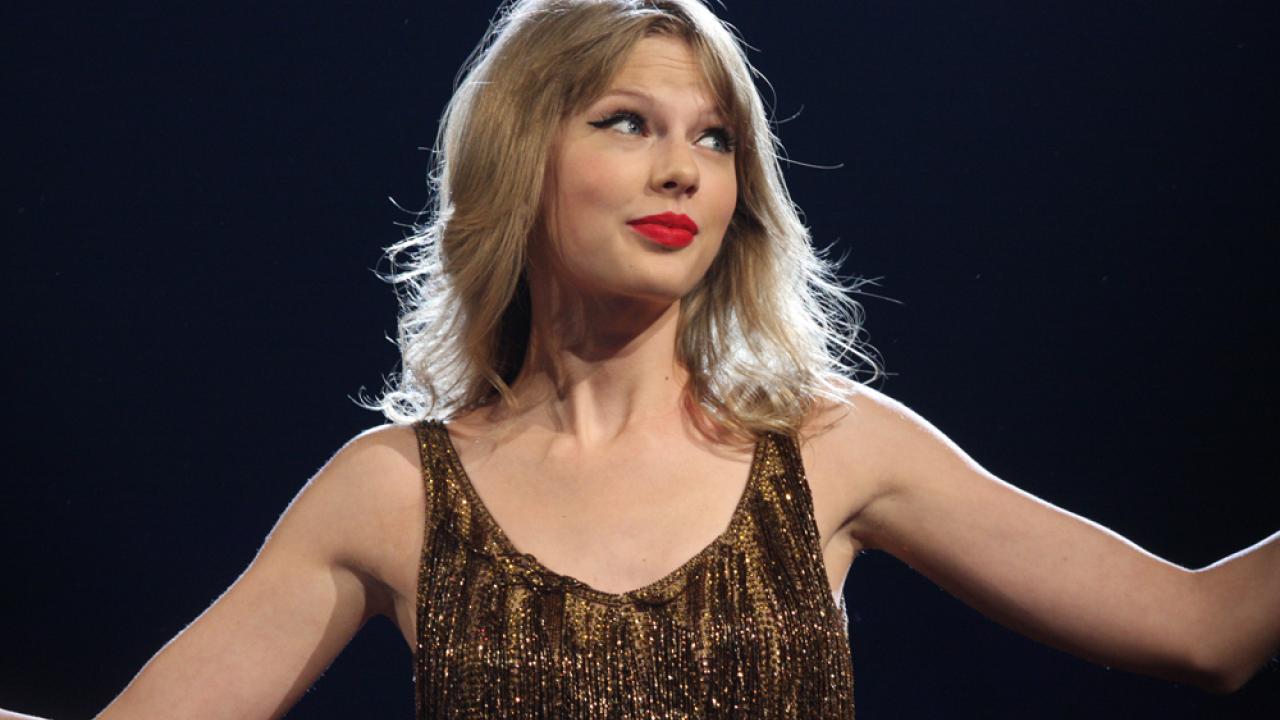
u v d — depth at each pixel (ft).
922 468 19.07
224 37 49.39
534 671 17.95
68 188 49.34
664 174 18.49
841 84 49.34
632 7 19.24
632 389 19.72
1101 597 18.54
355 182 49.65
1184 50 48.11
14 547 48.60
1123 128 48.52
